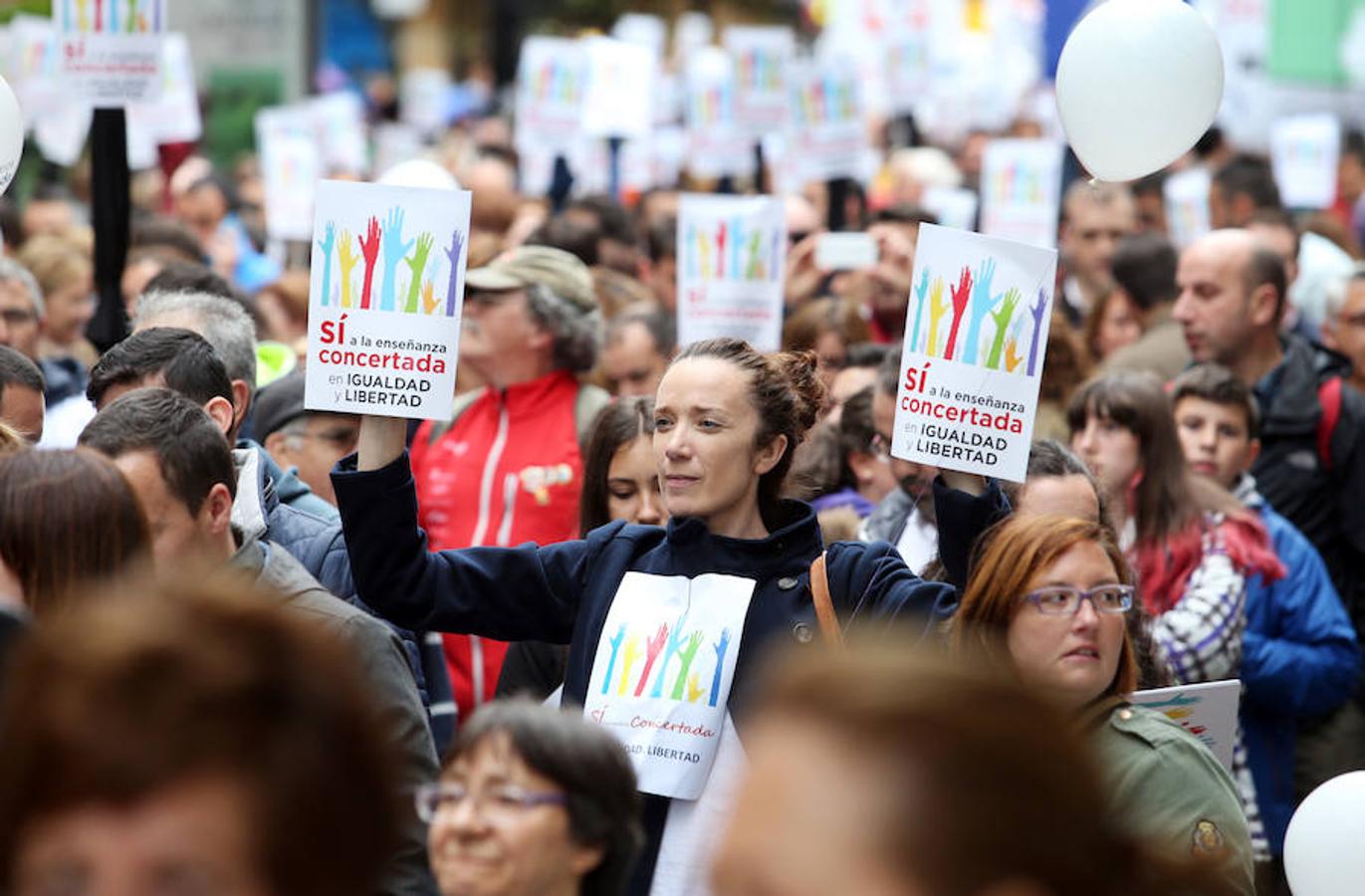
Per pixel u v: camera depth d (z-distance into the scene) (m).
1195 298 22.92
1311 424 21.41
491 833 9.09
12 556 9.32
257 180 46.09
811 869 4.23
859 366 21.53
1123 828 4.71
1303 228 34.00
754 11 92.94
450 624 12.77
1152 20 14.79
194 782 4.45
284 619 4.71
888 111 53.53
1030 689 4.48
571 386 20.89
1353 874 11.34
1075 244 33.34
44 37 36.50
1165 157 15.07
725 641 12.08
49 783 4.43
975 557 12.23
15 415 15.62
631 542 12.86
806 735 4.35
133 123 34.62
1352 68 51.31
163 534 11.27
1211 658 17.14
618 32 69.44
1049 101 50.09
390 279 12.77
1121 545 17.83
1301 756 18.94
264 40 50.59
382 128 71.25
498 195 34.44
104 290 20.92
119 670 4.48
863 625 11.98
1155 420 17.84
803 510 12.80
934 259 12.78
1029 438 12.84
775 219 22.91
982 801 4.25
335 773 4.60
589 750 9.22
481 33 105.31
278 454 17.91
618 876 9.37
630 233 34.03
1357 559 21.50
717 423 12.42
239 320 16.67
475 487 20.36
